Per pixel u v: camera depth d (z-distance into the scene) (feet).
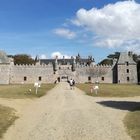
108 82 442.91
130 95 145.59
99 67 446.19
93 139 44.93
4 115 68.08
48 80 440.86
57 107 88.38
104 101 110.22
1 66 422.41
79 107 88.28
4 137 46.93
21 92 150.92
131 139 44.91
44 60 570.87
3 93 143.02
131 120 62.23
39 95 139.23
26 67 439.63
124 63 434.71
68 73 449.48
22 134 49.26
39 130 52.37
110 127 54.60
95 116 68.90
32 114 72.90
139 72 450.30
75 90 188.75
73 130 51.83
